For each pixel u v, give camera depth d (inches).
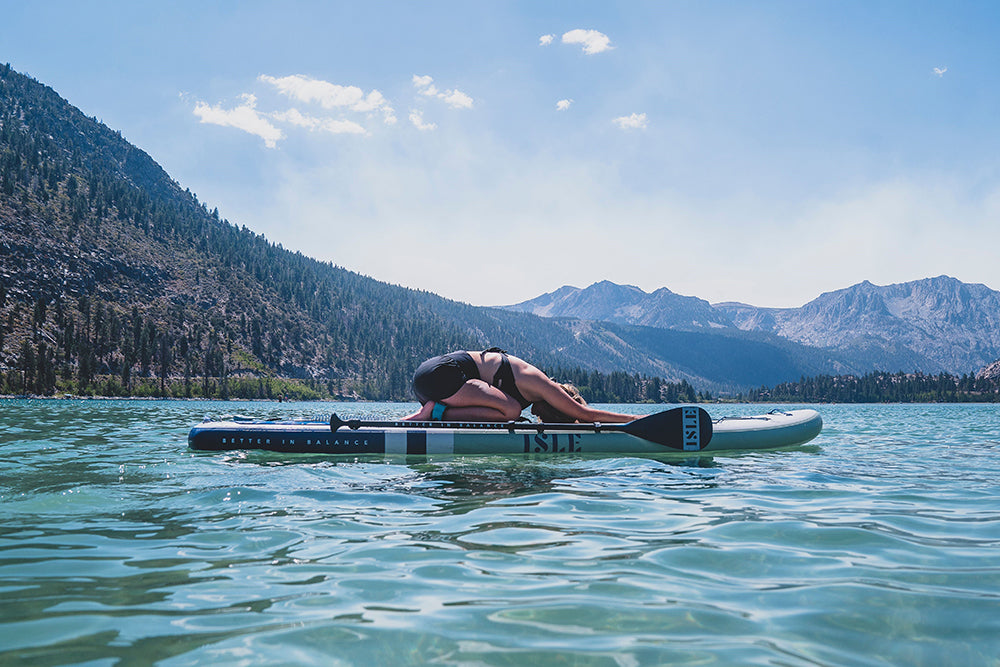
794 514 241.0
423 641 120.1
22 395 5251.0
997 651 118.0
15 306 6875.0
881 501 269.7
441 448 403.9
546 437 413.7
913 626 130.3
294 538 195.9
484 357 444.5
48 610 132.8
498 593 148.4
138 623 126.9
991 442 629.6
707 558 180.1
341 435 404.2
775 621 132.7
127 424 753.0
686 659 113.6
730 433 456.4
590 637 123.1
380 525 214.8
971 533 212.4
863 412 2487.7
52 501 245.0
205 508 237.1
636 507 250.5
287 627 126.1
